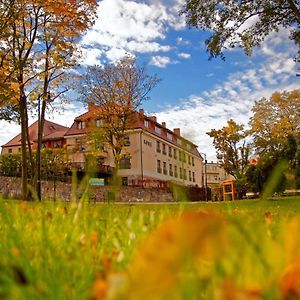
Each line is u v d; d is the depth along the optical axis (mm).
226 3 18922
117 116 34812
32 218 1977
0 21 18141
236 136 45062
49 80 21438
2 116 26609
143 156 51438
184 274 530
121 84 34531
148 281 500
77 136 52656
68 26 20328
